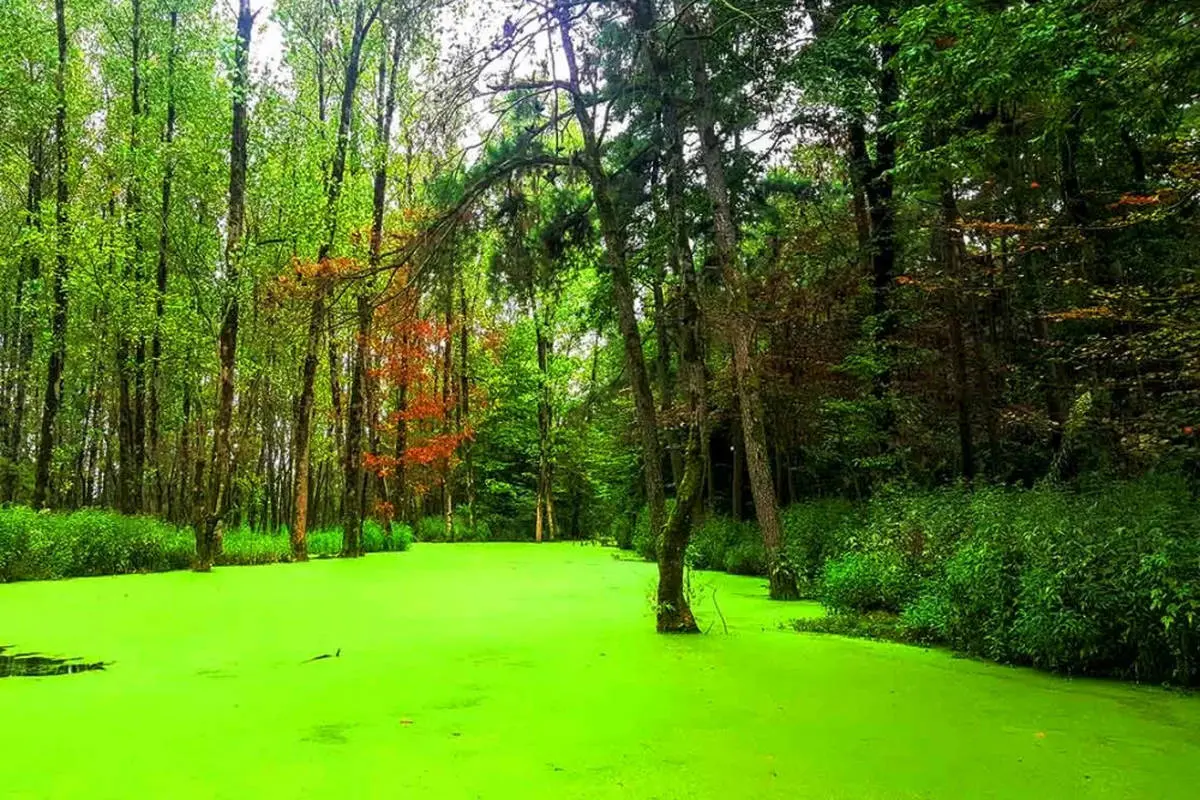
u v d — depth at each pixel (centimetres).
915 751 352
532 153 813
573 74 702
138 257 1633
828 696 450
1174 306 803
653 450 705
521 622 724
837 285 1229
